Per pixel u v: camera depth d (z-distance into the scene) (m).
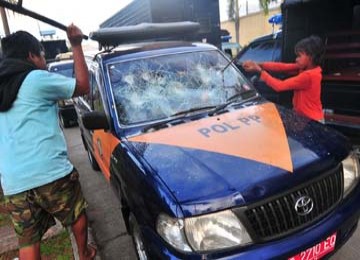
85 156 6.36
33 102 2.26
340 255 2.72
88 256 2.81
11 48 2.30
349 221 2.20
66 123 8.88
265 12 19.62
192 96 3.00
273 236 1.90
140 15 8.52
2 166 2.32
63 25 2.24
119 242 3.36
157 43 3.52
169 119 2.78
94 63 3.50
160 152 2.32
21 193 2.31
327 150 2.21
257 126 2.50
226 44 15.20
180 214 1.83
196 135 2.45
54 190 2.36
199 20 8.69
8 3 2.05
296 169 2.01
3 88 2.22
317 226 2.03
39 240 2.50
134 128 2.72
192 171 2.04
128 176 2.37
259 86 4.95
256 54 5.93
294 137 2.33
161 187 1.98
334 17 4.71
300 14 4.46
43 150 2.30
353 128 3.79
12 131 2.27
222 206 1.83
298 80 3.11
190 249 1.83
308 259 2.00
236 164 2.05
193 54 3.30
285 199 1.92
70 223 2.53
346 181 2.28
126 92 2.94
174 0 8.05
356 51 4.07
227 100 3.04
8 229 3.65
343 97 3.89
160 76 3.07
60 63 9.29
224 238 1.84
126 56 3.18
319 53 3.07
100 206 4.18
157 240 1.98
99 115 2.82
